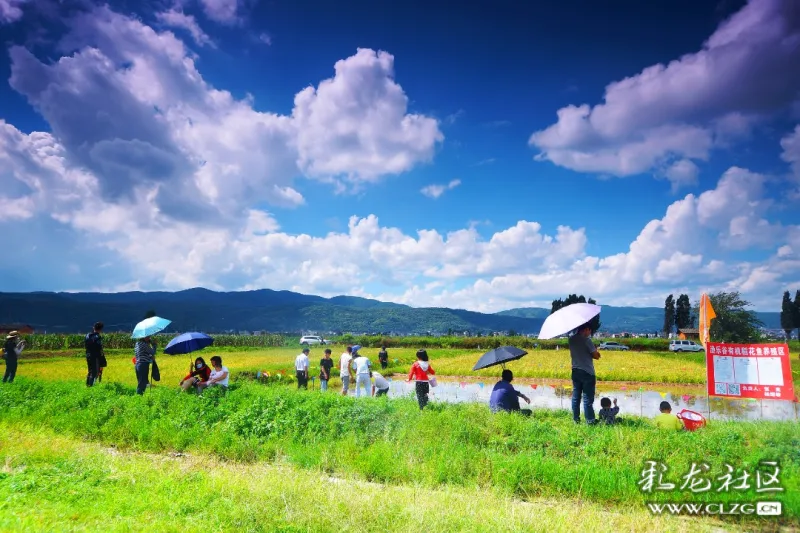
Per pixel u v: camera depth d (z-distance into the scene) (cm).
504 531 608
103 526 567
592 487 797
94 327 1881
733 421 1218
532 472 848
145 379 1723
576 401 1227
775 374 1207
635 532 637
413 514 641
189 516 623
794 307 8806
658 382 2955
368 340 7569
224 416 1309
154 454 1103
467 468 902
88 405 1465
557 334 1172
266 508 654
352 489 761
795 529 675
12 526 532
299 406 1305
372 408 1259
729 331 5672
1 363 3641
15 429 1218
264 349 6869
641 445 958
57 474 791
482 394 2447
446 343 7262
